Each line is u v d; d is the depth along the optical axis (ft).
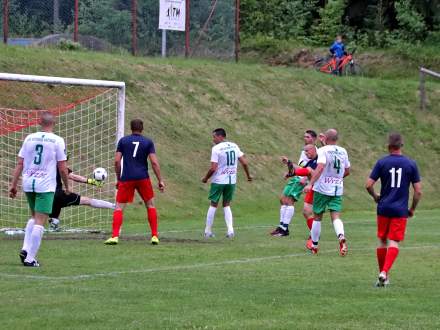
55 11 231.09
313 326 69.51
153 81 229.45
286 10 349.00
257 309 76.23
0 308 75.15
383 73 335.88
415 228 164.66
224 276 95.04
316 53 335.47
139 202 180.86
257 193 208.03
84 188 171.83
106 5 239.09
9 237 134.21
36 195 100.22
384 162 91.20
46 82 141.49
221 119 231.91
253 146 227.20
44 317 71.56
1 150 166.20
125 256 110.93
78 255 111.04
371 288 88.53
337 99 270.05
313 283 91.20
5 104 187.01
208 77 245.65
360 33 366.22
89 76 216.54
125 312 74.13
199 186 199.62
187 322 70.28
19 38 225.76
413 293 85.97
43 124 101.60
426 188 248.32
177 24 252.01
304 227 164.14
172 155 206.28
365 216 197.57
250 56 331.77
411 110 280.92
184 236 142.00
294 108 254.27
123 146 123.54
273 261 108.78
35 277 92.32
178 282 90.38
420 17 353.10
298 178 145.79
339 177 116.16
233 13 266.36
